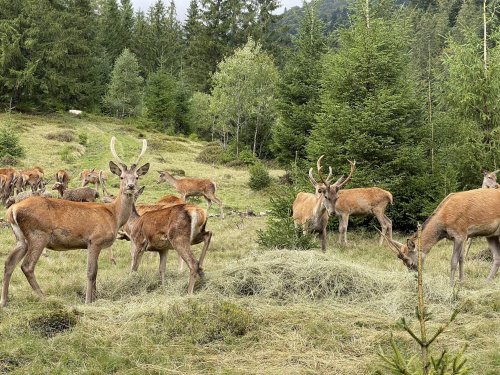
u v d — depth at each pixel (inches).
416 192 611.8
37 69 1814.7
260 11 2378.2
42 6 1866.4
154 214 326.3
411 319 264.5
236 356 223.1
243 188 971.9
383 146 601.9
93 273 298.2
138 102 2087.8
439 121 657.0
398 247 346.0
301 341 235.5
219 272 321.1
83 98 1956.2
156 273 351.9
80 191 663.8
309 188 604.4
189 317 252.8
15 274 369.7
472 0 2255.2
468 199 336.5
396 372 128.7
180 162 1256.2
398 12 849.5
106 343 229.8
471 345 231.9
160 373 207.9
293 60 996.6
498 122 637.9
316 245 417.4
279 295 293.6
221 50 2257.6
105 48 2452.0
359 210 546.3
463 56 647.8
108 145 1370.6
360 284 302.5
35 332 238.2
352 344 234.4
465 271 388.2
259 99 1437.0
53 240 290.2
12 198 630.5
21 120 1616.6
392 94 626.8
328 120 629.9
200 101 1962.4
